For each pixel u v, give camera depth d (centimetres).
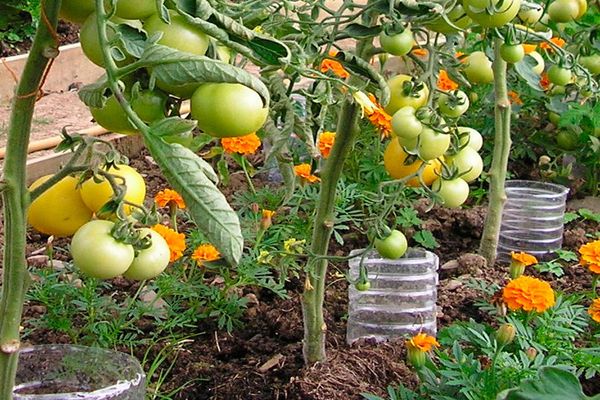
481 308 286
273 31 200
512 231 354
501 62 324
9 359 132
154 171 434
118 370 197
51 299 261
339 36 189
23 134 124
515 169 441
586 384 254
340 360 253
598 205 419
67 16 116
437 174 207
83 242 126
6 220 128
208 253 278
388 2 180
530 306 254
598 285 326
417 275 271
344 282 319
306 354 251
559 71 279
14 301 131
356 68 177
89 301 255
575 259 350
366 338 270
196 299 285
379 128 345
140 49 107
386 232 221
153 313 262
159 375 254
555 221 354
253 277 279
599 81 346
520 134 442
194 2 107
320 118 198
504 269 344
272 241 308
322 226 233
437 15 177
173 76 100
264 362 262
